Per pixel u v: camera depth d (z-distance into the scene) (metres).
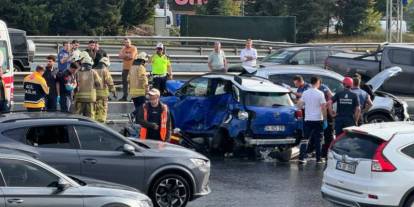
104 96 18.14
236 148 16.30
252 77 16.88
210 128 16.52
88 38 37.44
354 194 10.17
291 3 62.97
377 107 18.45
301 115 16.08
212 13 68.69
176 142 16.14
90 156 10.59
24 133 10.44
